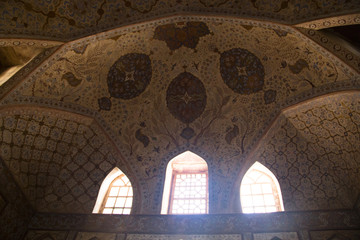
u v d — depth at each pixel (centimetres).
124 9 539
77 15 530
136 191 568
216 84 606
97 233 522
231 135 595
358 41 562
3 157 505
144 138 607
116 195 591
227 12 531
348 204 504
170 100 616
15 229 508
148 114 613
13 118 519
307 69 539
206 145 597
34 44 512
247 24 538
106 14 538
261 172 595
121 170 588
